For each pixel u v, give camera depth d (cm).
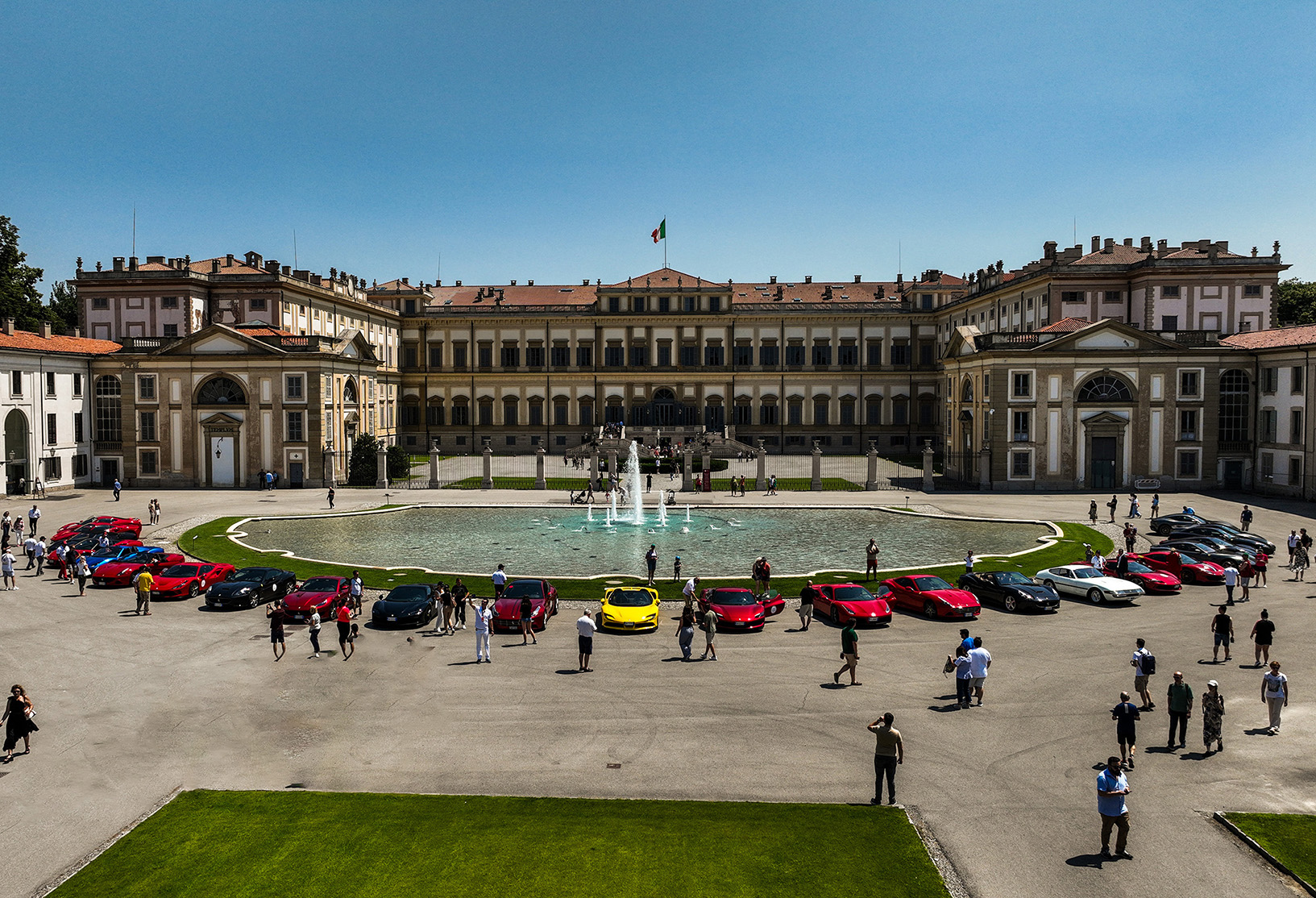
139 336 9081
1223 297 8756
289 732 2295
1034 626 3384
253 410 8344
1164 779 1986
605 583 4119
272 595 3916
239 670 2847
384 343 11850
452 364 12425
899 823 1766
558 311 12344
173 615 3625
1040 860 1633
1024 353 7894
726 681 2720
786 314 12225
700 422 12325
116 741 2231
